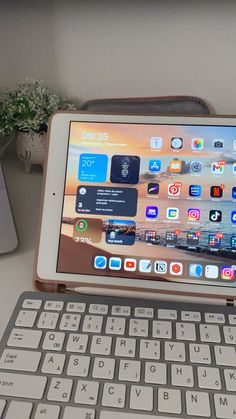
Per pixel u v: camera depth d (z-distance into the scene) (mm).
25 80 710
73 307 447
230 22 638
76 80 702
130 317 436
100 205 505
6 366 379
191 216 494
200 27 646
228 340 409
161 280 479
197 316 438
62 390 358
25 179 710
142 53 671
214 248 483
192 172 504
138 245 491
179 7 638
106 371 374
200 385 365
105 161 515
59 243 496
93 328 420
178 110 673
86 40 675
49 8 663
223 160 502
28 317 431
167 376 371
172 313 441
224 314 442
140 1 641
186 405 348
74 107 705
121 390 358
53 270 491
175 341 407
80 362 383
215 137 506
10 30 684
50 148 516
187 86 682
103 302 456
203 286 473
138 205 503
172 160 508
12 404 349
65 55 688
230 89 677
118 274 485
